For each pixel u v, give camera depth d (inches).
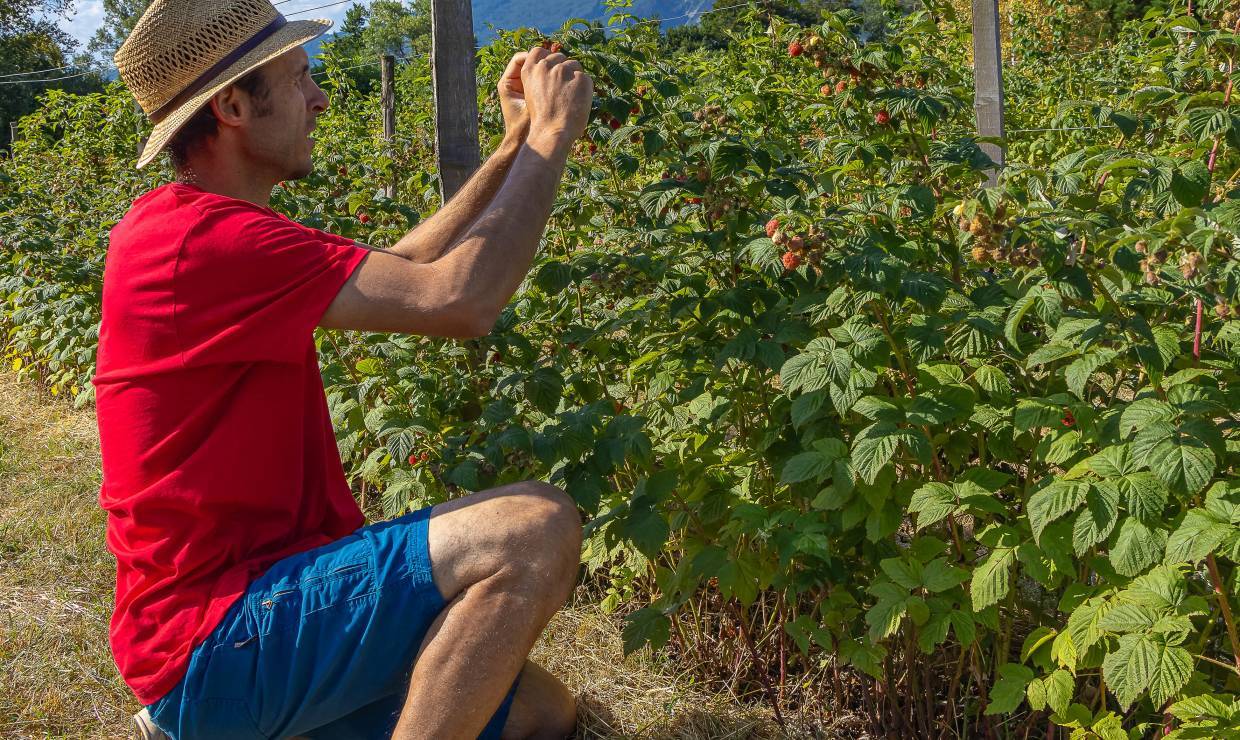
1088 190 107.7
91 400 209.2
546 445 89.0
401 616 67.2
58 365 212.4
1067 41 440.1
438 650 66.9
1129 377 94.0
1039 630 80.3
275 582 67.7
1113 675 65.5
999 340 87.3
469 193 77.9
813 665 100.0
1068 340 75.7
